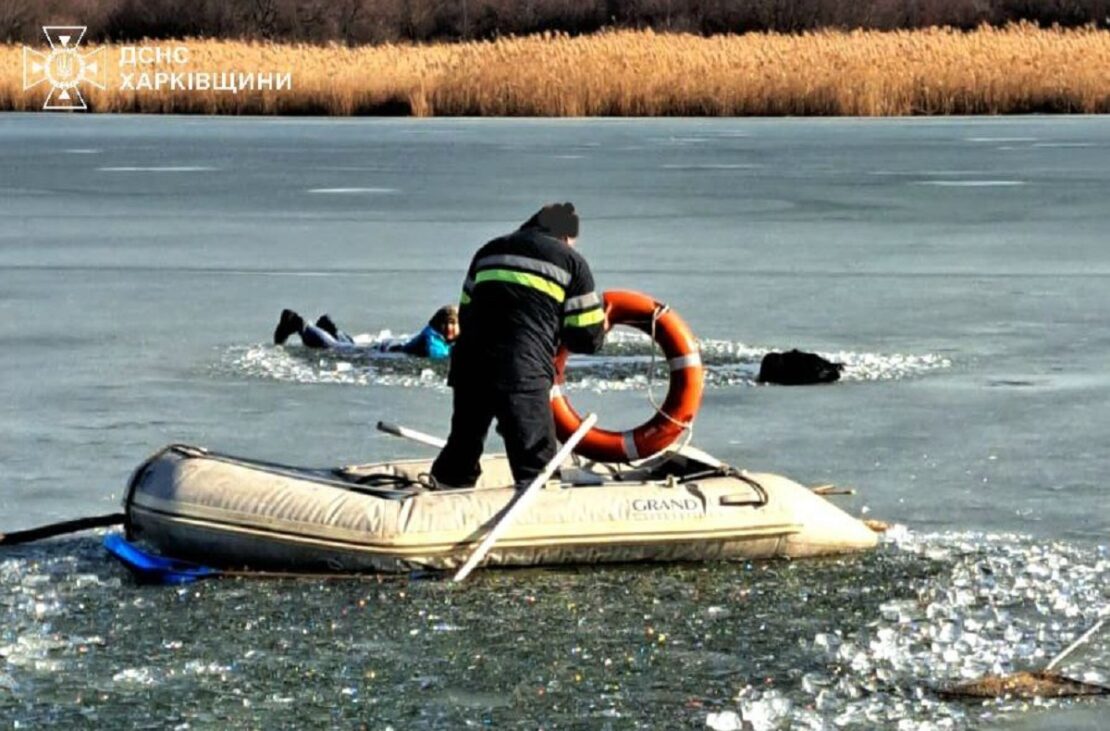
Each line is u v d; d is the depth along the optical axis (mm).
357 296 48844
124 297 48531
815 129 133625
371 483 22625
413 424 31141
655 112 154375
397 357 38344
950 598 20016
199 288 50469
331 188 86062
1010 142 117625
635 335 42281
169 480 21297
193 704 16609
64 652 18078
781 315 44656
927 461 27906
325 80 165250
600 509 21094
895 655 18078
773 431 30391
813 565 21375
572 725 16094
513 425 21984
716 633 18719
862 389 34438
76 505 25047
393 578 20625
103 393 34062
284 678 17312
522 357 22031
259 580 20609
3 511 24656
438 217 71625
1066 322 43250
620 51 157125
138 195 83188
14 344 40219
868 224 68188
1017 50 159500
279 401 33312
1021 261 56281
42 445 29203
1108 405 32656
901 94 154000
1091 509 24609
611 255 57844
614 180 89438
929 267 54750
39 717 16266
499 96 157250
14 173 96688
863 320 43750
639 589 20281
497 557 20875
